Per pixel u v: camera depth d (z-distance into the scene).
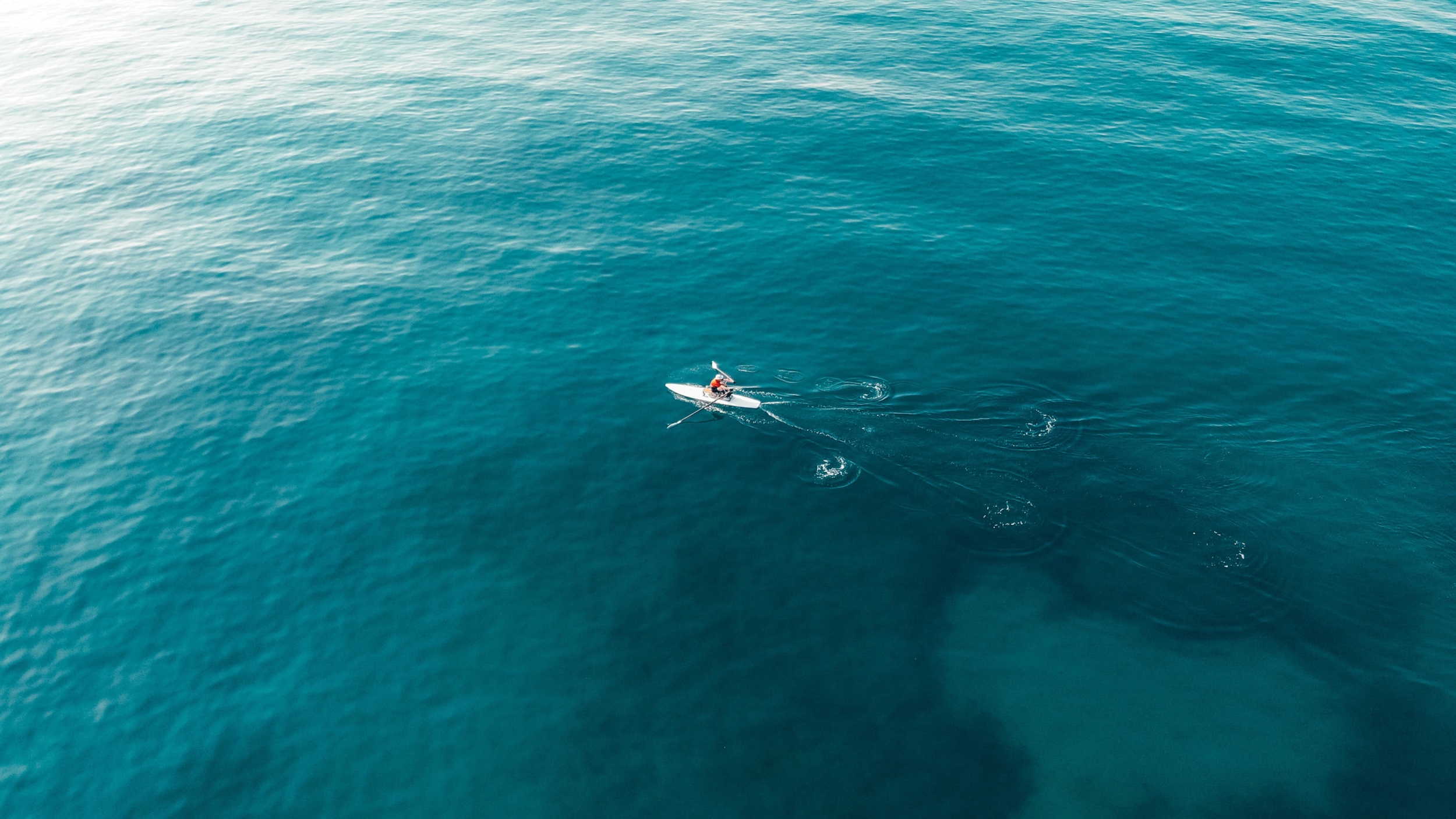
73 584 36.78
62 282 56.91
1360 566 36.84
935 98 81.38
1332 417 44.62
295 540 38.78
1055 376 47.75
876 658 34.00
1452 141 70.69
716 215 63.72
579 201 65.81
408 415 45.75
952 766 30.42
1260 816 28.81
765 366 48.94
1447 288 54.38
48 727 31.62
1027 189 66.31
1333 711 31.77
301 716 32.03
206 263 59.00
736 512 40.16
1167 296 54.38
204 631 34.97
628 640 34.75
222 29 104.94
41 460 43.12
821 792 29.73
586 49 96.25
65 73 91.00
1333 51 88.44
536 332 52.00
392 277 57.22
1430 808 28.89
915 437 43.91
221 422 45.47
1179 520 39.12
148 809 29.38
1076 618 35.28
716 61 92.12
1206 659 33.66
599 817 29.09
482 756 30.83
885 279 56.34
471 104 82.31
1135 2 105.69
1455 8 101.12
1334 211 62.47
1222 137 72.69
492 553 38.28
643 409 46.09
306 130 77.19
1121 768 30.27
